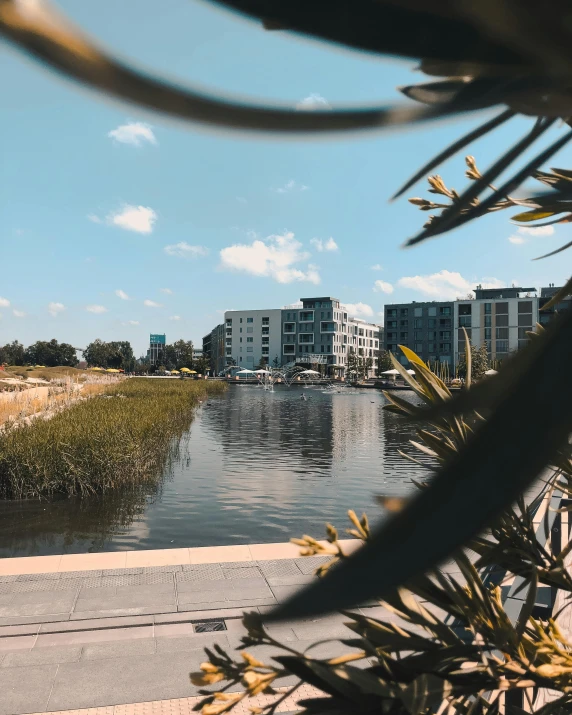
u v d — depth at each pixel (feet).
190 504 40.52
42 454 43.27
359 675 2.30
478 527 1.01
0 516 37.11
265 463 58.44
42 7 0.87
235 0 1.04
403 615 2.81
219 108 1.08
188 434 83.71
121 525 35.37
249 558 21.26
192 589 18.37
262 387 280.10
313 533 33.65
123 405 87.56
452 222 1.73
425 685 2.32
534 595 2.79
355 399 178.91
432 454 3.50
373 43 1.11
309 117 1.19
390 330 383.04
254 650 13.97
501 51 1.15
